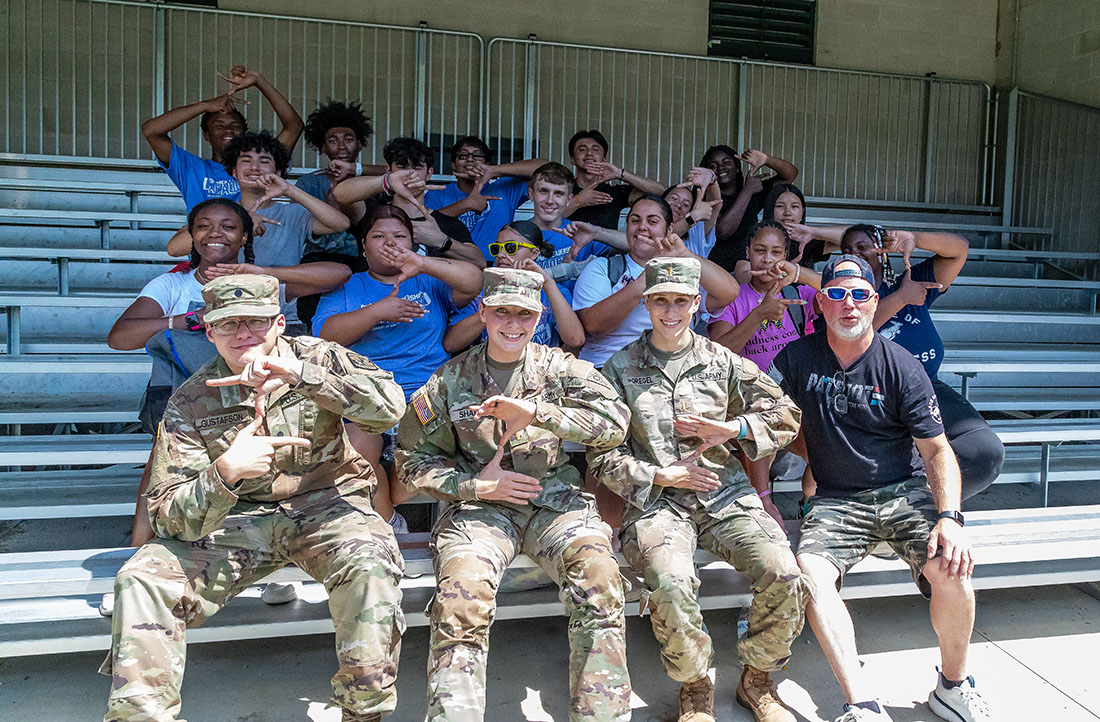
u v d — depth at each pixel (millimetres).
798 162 7379
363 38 6539
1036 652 2918
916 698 2637
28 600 2486
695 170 4117
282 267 3188
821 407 2758
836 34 7398
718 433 2529
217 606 2268
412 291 3230
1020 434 3559
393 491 2971
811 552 2623
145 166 6109
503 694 2588
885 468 2746
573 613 2271
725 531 2551
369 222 3139
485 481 2404
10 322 3770
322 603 2641
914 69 7539
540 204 3904
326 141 4133
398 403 2383
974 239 7117
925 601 3334
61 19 5992
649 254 3352
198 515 2105
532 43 6695
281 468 2373
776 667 2459
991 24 7590
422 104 6539
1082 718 2518
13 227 4973
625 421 2561
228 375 2348
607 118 7012
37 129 6023
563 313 3172
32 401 3746
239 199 4160
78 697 2527
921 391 2668
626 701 2184
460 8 6699
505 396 2535
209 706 2492
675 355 2703
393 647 2209
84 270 4629
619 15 6992
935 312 4781
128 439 3422
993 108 7582
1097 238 6410
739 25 7215
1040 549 3031
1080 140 6586
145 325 2932
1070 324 5379
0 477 3322
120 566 2605
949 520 2533
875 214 7227
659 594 2344
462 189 4613
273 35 6391
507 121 6859
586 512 2486
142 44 6160
